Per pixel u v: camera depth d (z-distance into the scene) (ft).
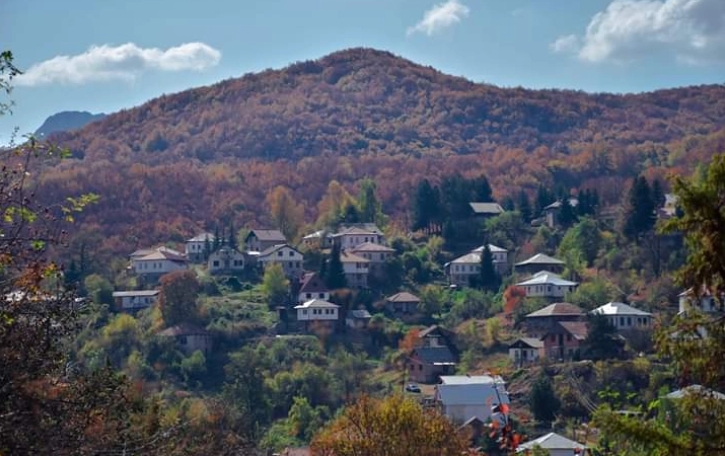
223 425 139.85
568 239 373.40
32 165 55.52
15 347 50.29
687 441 43.45
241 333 308.60
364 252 384.47
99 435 54.39
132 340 281.74
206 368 278.05
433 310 343.05
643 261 338.54
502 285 360.07
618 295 315.78
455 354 293.84
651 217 352.28
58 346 53.01
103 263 375.04
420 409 133.28
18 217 51.90
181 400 209.36
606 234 369.91
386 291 369.91
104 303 313.94
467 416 227.20
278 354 289.94
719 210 42.96
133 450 53.93
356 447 125.29
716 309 45.65
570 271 345.10
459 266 377.91
